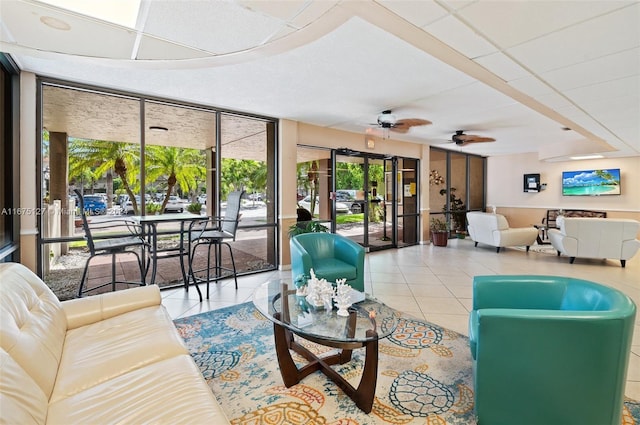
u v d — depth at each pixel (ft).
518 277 7.42
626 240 17.63
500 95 13.00
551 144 25.48
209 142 14.99
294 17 6.45
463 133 20.65
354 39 8.38
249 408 6.20
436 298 12.61
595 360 5.02
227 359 8.05
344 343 6.15
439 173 28.48
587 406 5.10
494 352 5.39
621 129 16.26
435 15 6.19
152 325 6.75
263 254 17.74
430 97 13.26
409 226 25.72
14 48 7.80
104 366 5.21
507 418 5.44
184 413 4.04
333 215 20.49
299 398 6.52
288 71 10.51
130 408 4.15
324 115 16.35
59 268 11.83
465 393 6.64
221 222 14.53
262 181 17.01
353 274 11.76
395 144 23.82
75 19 6.47
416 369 7.57
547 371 5.20
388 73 10.68
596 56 7.95
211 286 14.17
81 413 4.07
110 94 12.25
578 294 6.68
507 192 31.60
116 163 12.71
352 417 5.97
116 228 12.60
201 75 10.84
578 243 18.69
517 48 7.55
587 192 26.94
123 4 5.98
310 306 7.83
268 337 9.27
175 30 6.95
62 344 5.90
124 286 13.41
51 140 11.50
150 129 13.60
